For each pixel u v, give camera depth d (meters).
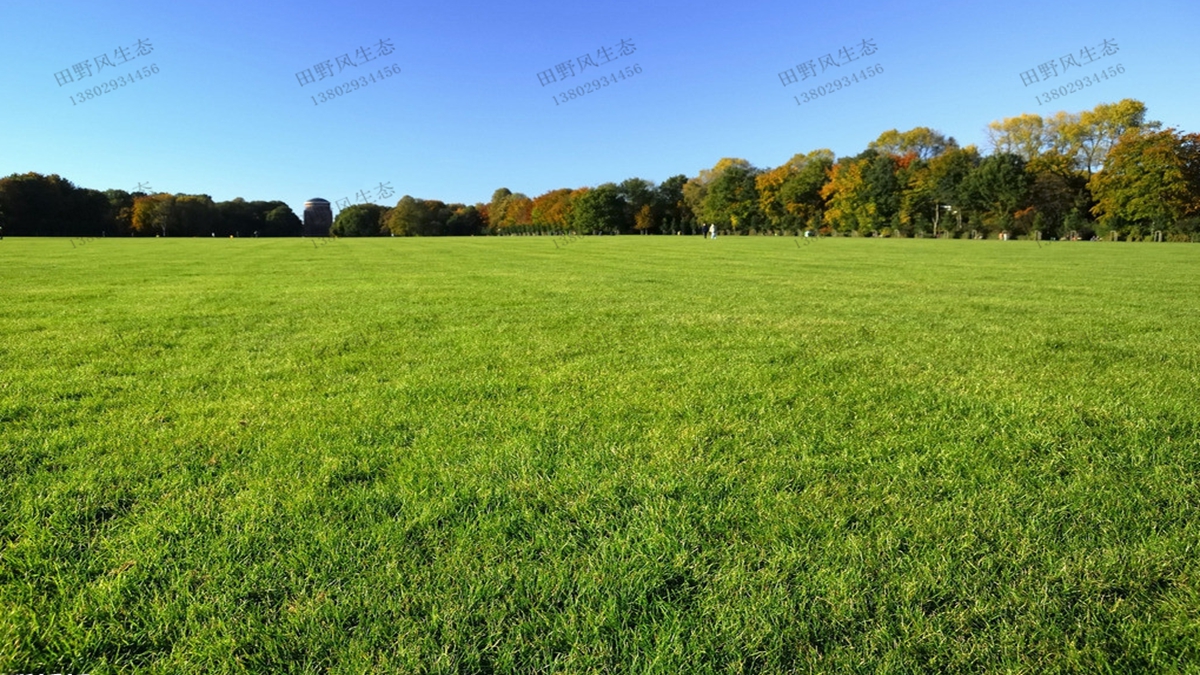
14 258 26.92
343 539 2.92
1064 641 2.29
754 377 6.03
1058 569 2.71
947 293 14.32
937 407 5.09
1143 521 3.14
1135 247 44.22
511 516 3.16
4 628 2.31
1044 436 4.31
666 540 2.94
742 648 2.27
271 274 19.39
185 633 2.33
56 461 3.80
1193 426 4.52
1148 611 2.46
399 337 8.28
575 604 2.50
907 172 83.75
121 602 2.47
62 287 14.76
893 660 2.21
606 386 5.70
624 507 3.31
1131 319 10.16
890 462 3.90
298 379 5.96
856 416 4.81
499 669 2.19
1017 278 18.55
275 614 2.43
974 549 2.89
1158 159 62.41
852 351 7.39
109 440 4.17
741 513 3.21
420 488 3.48
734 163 116.38
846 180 85.56
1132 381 5.93
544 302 12.21
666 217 112.50
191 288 14.77
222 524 3.05
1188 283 16.80
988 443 4.23
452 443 4.18
